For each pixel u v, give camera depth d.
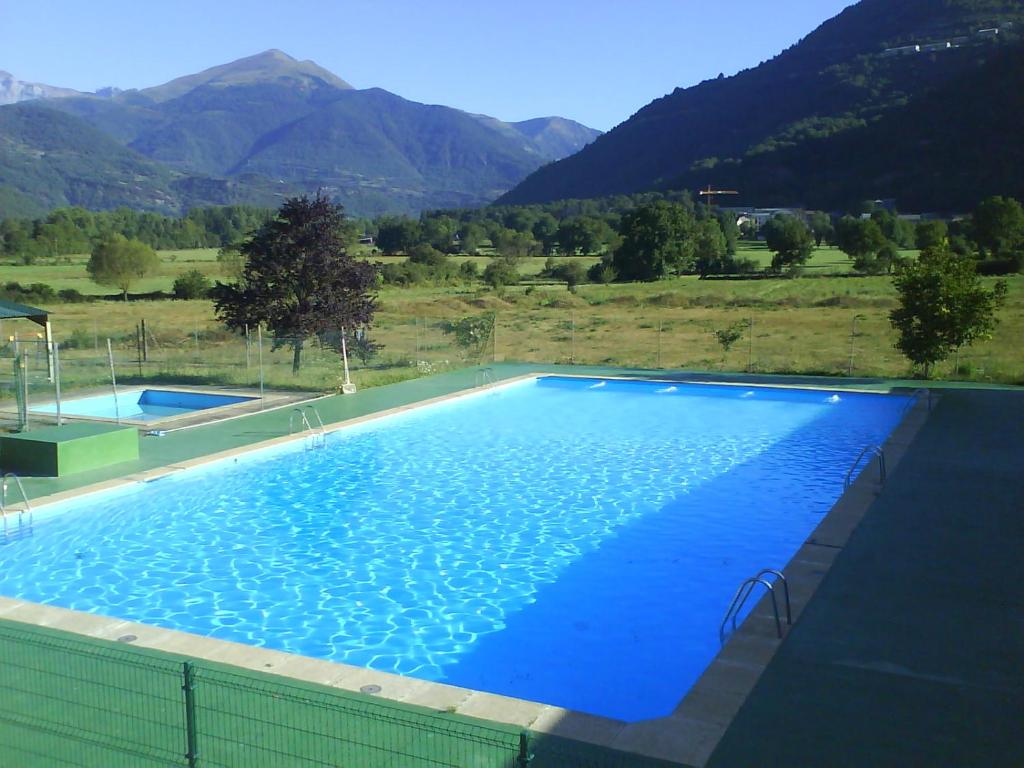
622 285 63.12
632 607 9.88
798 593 8.88
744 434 18.80
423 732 6.18
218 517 13.14
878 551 10.12
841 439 18.12
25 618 8.55
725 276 69.19
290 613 9.75
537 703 6.68
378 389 23.39
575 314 43.97
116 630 8.27
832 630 7.96
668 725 6.27
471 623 9.47
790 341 32.72
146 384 23.69
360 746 5.97
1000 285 23.52
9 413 19.73
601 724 6.31
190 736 5.65
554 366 27.83
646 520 13.05
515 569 11.09
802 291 52.62
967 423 17.45
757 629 8.00
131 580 10.67
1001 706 6.54
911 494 12.49
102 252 51.84
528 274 75.00
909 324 23.78
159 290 58.78
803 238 68.75
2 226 106.94
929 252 23.81
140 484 14.38
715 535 12.36
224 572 10.97
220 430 18.17
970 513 11.56
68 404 21.36
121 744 5.99
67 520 12.84
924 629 7.98
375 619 9.59
